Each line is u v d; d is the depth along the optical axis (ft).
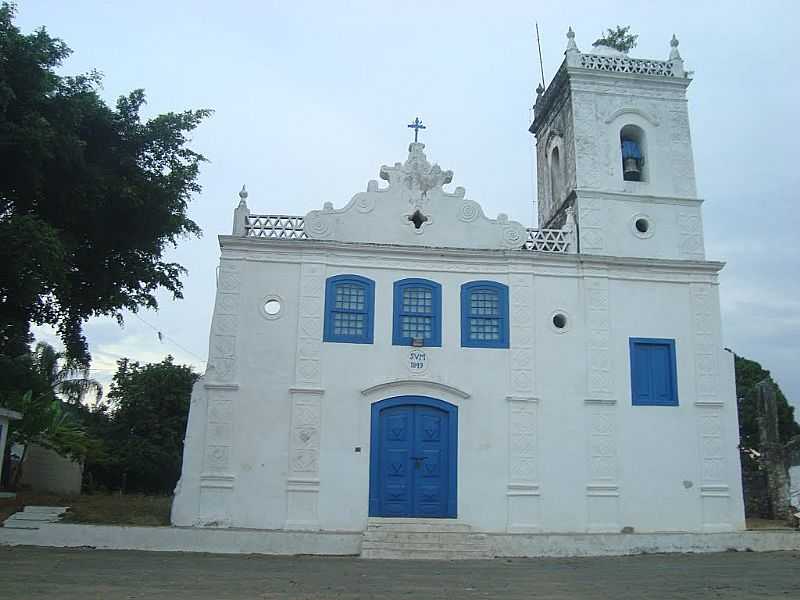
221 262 60.03
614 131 68.64
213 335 58.49
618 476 59.82
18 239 49.62
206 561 45.50
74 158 55.72
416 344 60.08
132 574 39.09
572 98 68.80
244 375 58.08
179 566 42.78
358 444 57.88
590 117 68.44
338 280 60.75
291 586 36.63
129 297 66.64
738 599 34.58
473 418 59.47
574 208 66.44
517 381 60.44
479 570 44.42
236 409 57.36
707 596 35.37
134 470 110.83
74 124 56.85
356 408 58.44
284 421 57.57
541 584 39.04
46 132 52.34
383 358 59.67
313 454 57.21
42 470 90.12
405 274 61.72
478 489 58.18
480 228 63.93
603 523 58.70
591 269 63.57
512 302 61.98
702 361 63.36
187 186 64.44
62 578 36.91
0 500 64.28
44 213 58.80
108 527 50.44
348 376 58.95
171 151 64.44
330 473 57.06
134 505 66.59
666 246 66.39
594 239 65.41
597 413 60.75
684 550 54.49
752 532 56.95
